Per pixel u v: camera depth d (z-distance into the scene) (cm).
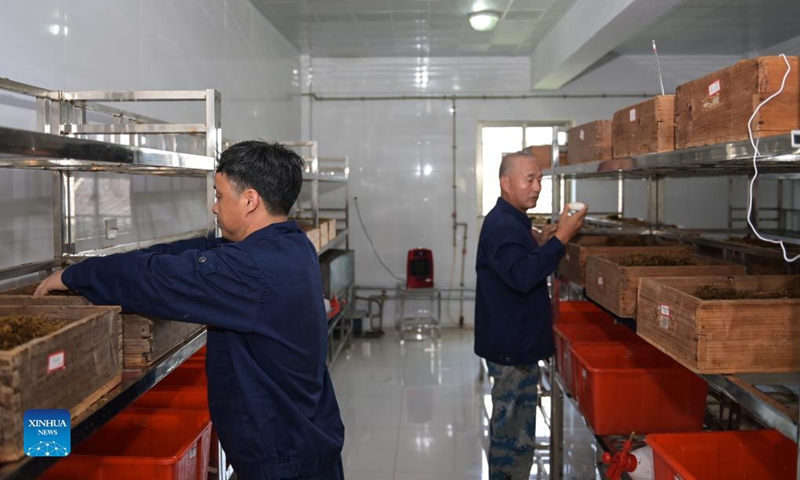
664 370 214
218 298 123
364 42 537
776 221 560
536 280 220
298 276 132
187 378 214
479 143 607
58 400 99
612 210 603
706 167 216
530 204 243
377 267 611
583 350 248
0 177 183
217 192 138
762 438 163
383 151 603
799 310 137
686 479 138
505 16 454
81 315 119
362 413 380
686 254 245
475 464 309
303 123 595
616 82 592
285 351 132
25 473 90
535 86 570
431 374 461
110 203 246
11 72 187
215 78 359
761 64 133
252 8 430
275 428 133
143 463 138
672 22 460
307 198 597
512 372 243
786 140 118
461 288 611
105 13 240
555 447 278
